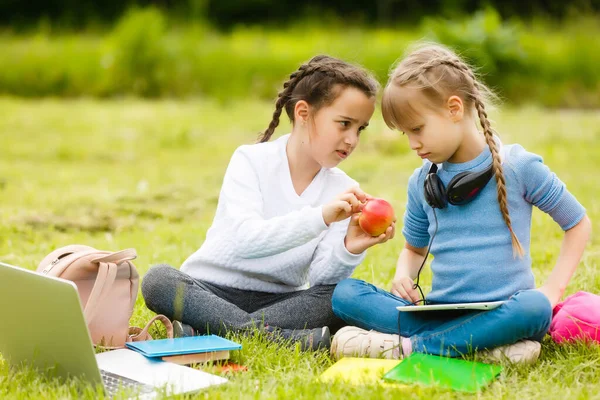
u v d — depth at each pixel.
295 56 15.20
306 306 2.96
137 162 8.92
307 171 3.14
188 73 15.12
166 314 3.01
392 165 8.34
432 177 2.79
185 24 19.52
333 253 2.98
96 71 15.31
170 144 10.09
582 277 3.68
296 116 3.07
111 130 10.97
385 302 2.83
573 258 2.76
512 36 14.38
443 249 2.82
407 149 9.41
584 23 16.84
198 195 6.60
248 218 2.96
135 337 2.87
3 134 10.34
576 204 2.77
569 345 2.75
